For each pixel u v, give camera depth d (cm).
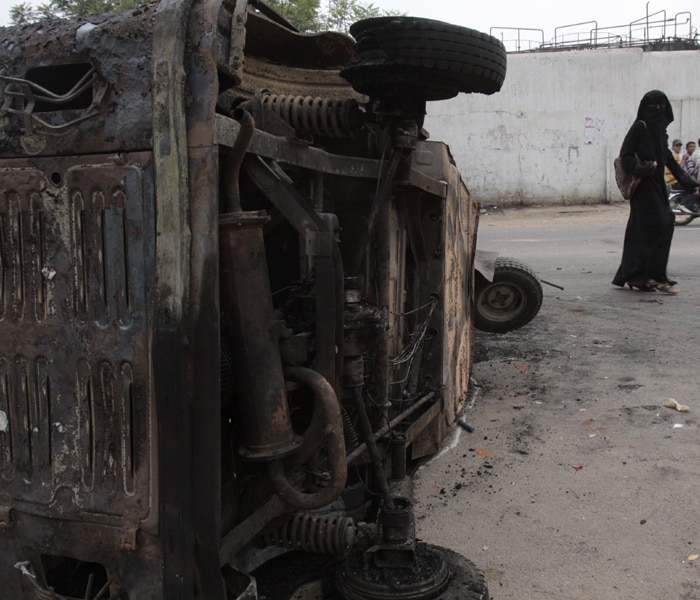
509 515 296
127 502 177
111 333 175
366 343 222
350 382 221
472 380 473
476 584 221
